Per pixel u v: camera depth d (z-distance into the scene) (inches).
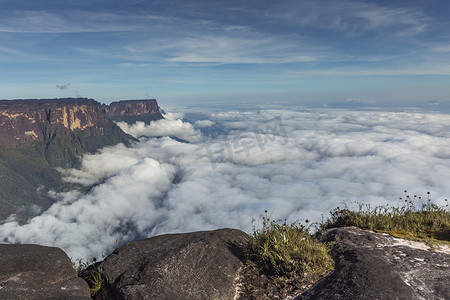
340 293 107.7
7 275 108.7
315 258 138.3
